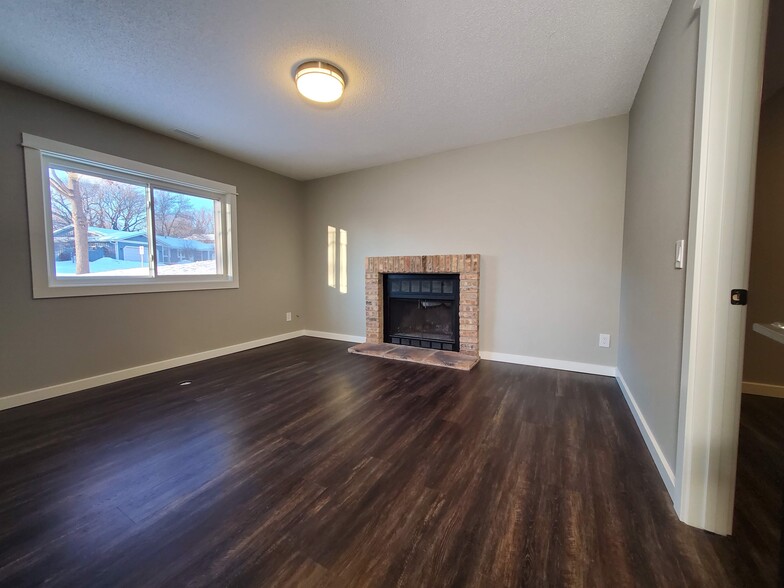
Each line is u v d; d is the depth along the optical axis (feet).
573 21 5.85
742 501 4.58
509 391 8.77
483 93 8.23
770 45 6.46
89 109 8.90
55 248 8.70
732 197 3.80
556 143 10.30
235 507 4.53
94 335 9.29
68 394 8.70
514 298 11.22
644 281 6.74
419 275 13.23
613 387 9.03
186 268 11.73
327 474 5.25
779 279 8.05
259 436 6.48
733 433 3.93
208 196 12.25
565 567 3.56
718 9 3.71
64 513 4.42
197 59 6.84
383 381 9.62
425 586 3.35
